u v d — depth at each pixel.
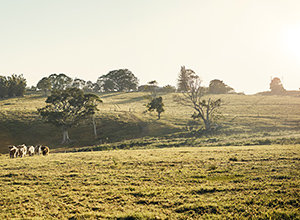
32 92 193.88
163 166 22.75
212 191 15.17
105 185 17.17
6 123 86.06
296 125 86.44
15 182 18.28
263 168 20.11
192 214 12.16
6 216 12.39
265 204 12.80
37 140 79.25
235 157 25.48
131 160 26.39
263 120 94.88
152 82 113.00
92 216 12.14
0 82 158.62
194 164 23.19
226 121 95.06
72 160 27.64
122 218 11.81
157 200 13.98
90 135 84.00
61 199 14.64
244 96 173.12
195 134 78.75
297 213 11.54
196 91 91.69
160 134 81.00
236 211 12.24
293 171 18.53
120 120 95.75
